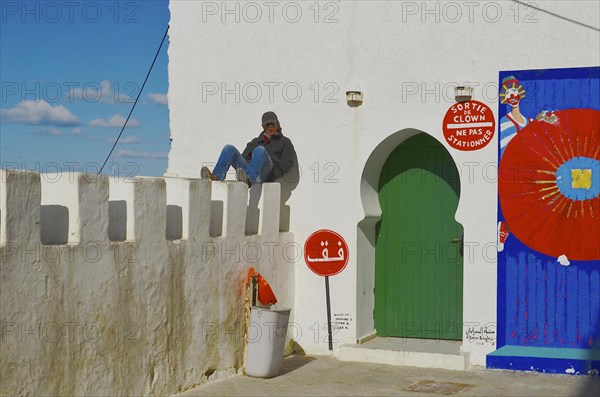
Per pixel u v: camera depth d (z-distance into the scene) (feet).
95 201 23.58
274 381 30.35
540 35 31.37
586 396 27.84
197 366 28.96
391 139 34.45
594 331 30.68
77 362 22.85
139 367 25.67
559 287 31.17
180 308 27.89
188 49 37.29
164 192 26.94
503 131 31.91
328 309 34.86
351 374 31.45
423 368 32.48
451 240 35.17
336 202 34.81
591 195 30.68
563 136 31.04
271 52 35.86
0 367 20.13
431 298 35.60
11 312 20.47
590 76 30.68
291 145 34.94
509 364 31.71
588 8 30.71
